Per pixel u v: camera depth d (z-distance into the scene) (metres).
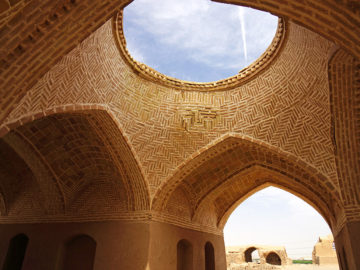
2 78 3.01
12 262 8.50
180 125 7.71
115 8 3.14
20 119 4.71
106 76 6.26
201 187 9.02
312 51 5.58
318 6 2.76
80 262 8.01
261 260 21.28
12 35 2.81
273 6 3.00
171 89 7.71
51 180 7.99
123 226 7.66
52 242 8.02
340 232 7.21
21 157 7.37
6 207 8.83
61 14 2.94
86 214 8.16
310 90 6.20
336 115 5.82
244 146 7.91
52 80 4.98
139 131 7.31
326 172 6.49
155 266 7.25
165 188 7.72
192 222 9.15
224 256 10.70
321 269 17.59
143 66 7.18
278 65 6.79
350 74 5.10
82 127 6.85
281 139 6.99
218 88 7.71
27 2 2.68
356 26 2.71
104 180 8.38
